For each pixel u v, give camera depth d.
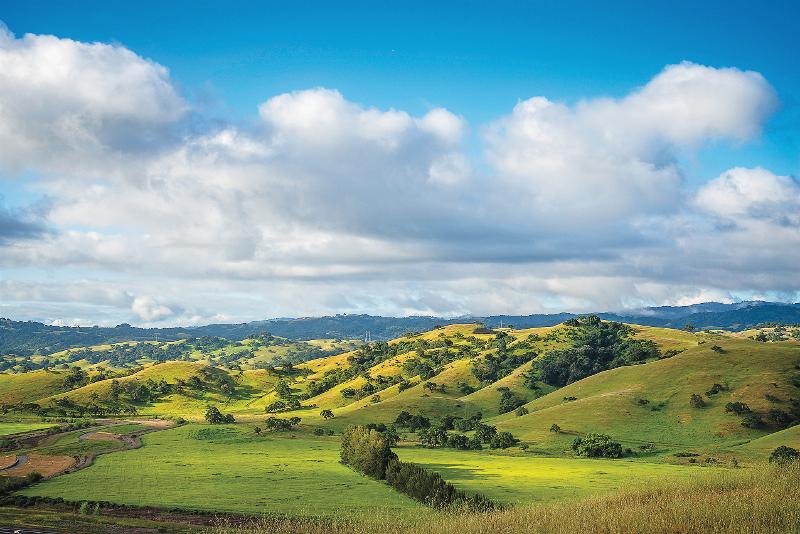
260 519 65.69
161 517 69.44
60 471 114.19
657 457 131.88
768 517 27.31
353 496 82.62
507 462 127.06
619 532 27.44
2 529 54.19
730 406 160.88
